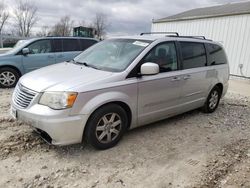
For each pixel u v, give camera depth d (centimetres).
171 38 477
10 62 782
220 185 319
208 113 598
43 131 349
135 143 417
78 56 505
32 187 297
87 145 399
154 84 426
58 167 338
